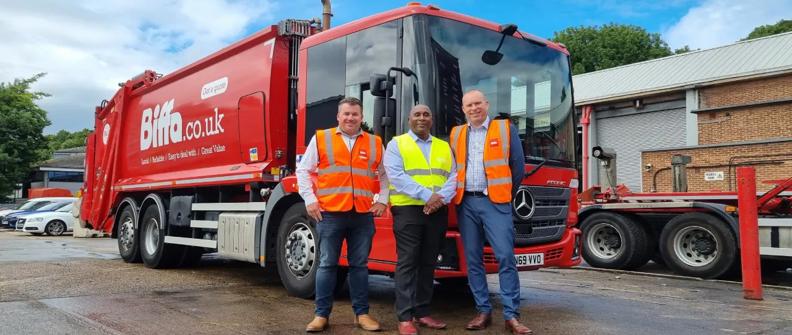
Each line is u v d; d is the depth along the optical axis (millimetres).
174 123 9453
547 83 6570
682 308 6152
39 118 35375
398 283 4887
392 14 5902
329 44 6586
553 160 6320
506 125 5043
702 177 16625
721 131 20719
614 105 24469
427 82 5543
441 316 5746
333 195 4879
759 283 6762
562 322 5395
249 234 7129
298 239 6496
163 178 9594
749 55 22469
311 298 6453
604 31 42531
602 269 10016
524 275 9148
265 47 7527
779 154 15055
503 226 4945
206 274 8719
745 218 6914
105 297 6523
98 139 12203
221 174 7938
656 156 17703
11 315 5473
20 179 34469
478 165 5043
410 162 4879
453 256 5395
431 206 4809
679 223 9227
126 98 11172
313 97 6695
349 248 5062
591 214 10328
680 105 22531
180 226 8992
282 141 7309
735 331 5043
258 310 5848
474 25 6039
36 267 9172
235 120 7910
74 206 13266
